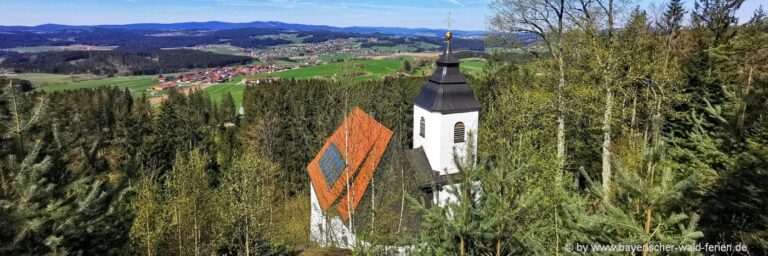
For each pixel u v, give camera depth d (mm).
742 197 11578
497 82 43344
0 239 9469
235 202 25469
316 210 29734
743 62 27469
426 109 24422
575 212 10414
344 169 24750
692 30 36906
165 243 25453
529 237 10305
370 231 17359
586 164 31750
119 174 13266
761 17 32594
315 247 26891
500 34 28719
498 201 9820
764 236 10328
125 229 12461
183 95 78250
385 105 52719
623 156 21172
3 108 10711
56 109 11734
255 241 26438
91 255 11391
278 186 47188
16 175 10016
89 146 12539
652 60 25766
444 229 9961
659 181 8398
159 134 55312
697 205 11539
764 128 11953
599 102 25109
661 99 24047
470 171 10070
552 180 17953
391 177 23406
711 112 13828
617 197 9539
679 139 16422
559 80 27219
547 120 26219
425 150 25500
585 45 25531
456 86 24125
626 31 25391
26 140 10602
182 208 23984
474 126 24781
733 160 12469
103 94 68812
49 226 10125
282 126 58094
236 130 68375
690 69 29375
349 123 27656
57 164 11258
